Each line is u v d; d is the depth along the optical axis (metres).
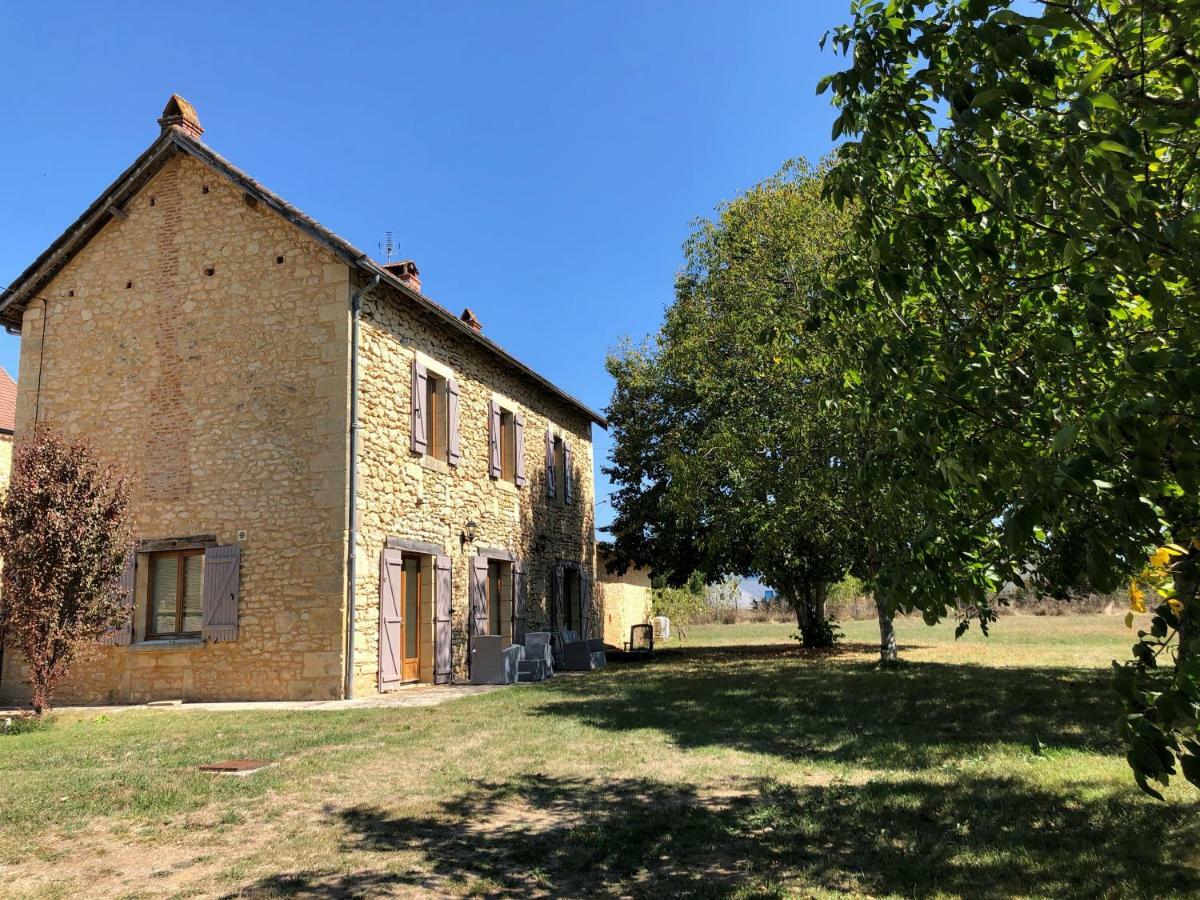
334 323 10.97
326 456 10.69
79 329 12.20
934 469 2.91
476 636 12.68
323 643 10.34
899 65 2.89
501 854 4.28
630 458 20.23
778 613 39.72
